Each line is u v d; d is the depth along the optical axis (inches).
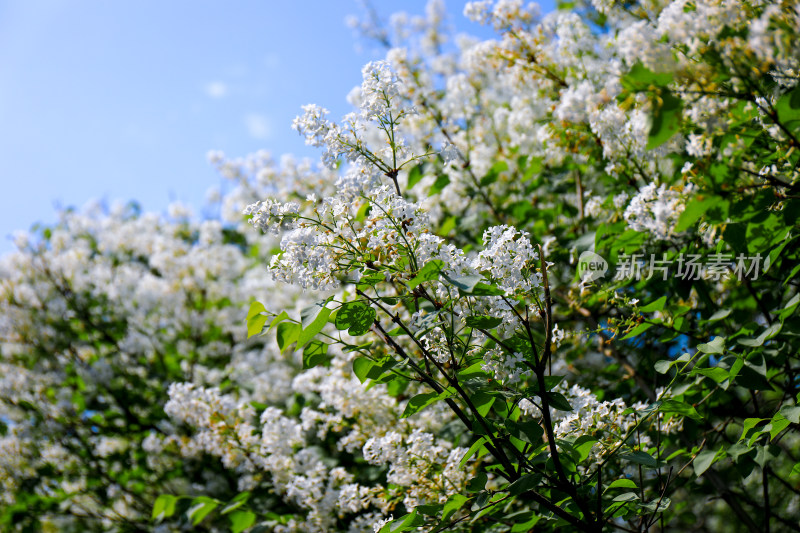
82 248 309.3
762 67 85.7
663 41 99.4
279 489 167.5
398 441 123.3
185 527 226.1
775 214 109.7
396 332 105.3
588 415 110.4
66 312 280.7
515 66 162.7
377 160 106.2
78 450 265.1
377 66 105.7
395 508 140.2
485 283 93.9
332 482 153.9
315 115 105.0
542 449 102.9
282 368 253.8
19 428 256.8
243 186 243.4
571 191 194.9
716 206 101.0
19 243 290.2
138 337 280.2
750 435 113.7
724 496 149.3
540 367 95.7
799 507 184.7
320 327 93.4
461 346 106.0
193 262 291.0
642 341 161.8
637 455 102.3
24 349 281.3
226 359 304.3
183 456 246.1
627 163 140.6
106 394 274.5
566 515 97.9
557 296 178.9
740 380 109.3
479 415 98.6
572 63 155.6
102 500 257.3
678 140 113.7
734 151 102.2
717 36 87.5
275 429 168.4
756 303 144.8
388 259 98.0
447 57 227.1
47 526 275.1
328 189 196.2
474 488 104.0
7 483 256.2
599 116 126.5
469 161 198.5
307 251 96.0
